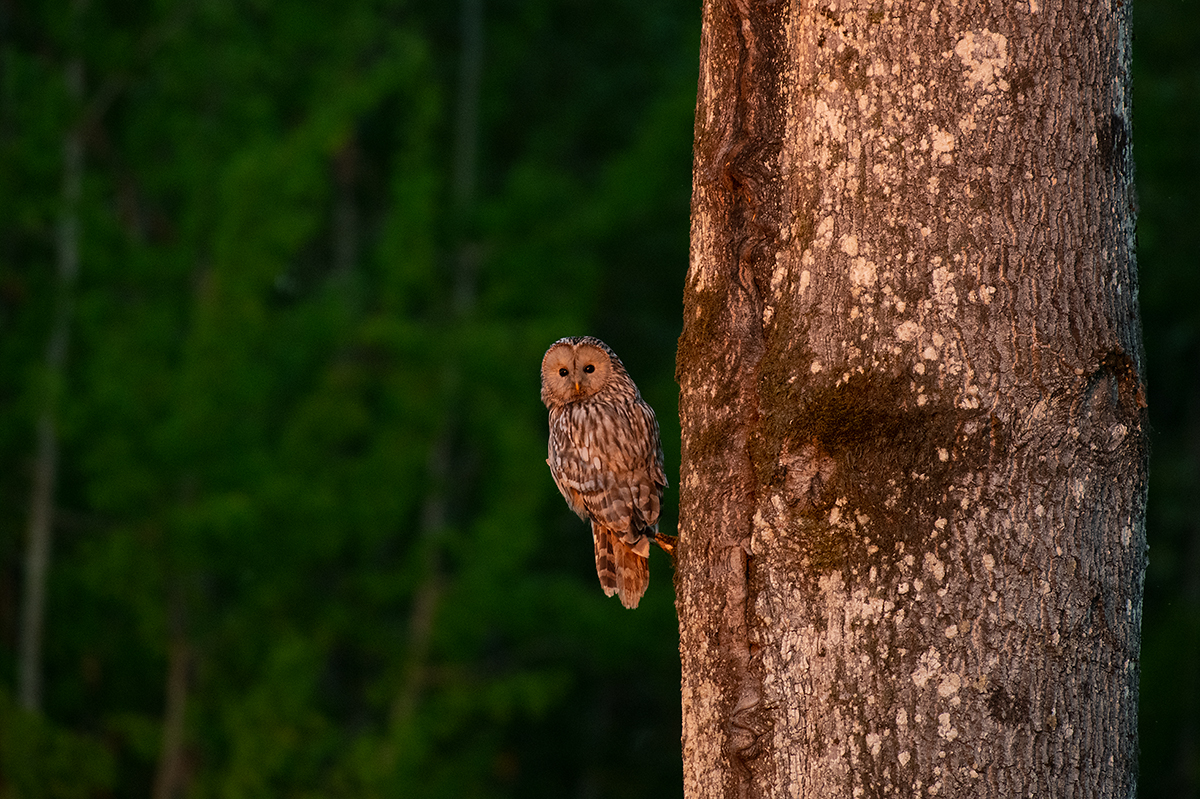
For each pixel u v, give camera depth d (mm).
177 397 18891
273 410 20125
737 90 3627
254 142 20109
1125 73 3422
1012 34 3301
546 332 20391
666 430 20188
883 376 3293
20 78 19891
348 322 19906
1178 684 20188
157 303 19984
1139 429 3342
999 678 3211
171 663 20047
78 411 18922
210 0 20500
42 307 19891
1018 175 3289
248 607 19922
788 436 3400
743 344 3582
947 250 3287
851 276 3355
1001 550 3232
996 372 3256
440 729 19750
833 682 3307
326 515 19078
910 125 3324
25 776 18047
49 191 19938
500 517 20047
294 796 19438
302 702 19094
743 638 3480
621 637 20547
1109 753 3256
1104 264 3320
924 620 3238
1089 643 3252
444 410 20031
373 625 20562
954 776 3197
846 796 3268
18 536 20734
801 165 3486
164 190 20953
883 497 3279
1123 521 3316
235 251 18859
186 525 18531
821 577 3340
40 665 20156
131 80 21141
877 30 3354
